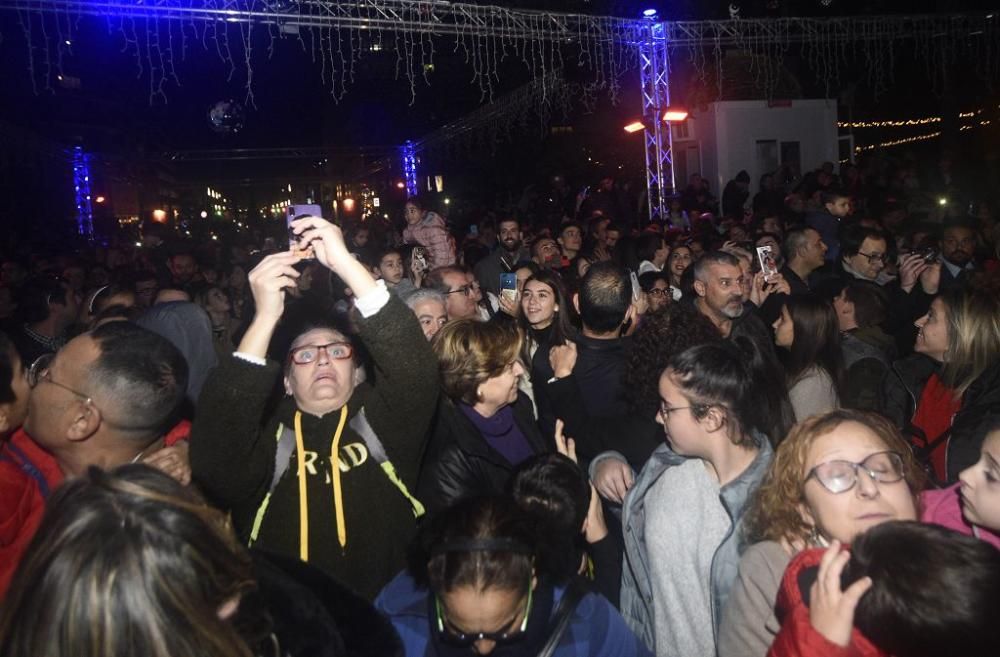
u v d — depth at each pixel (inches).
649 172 522.3
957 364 131.0
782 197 526.6
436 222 408.8
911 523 62.0
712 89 615.2
